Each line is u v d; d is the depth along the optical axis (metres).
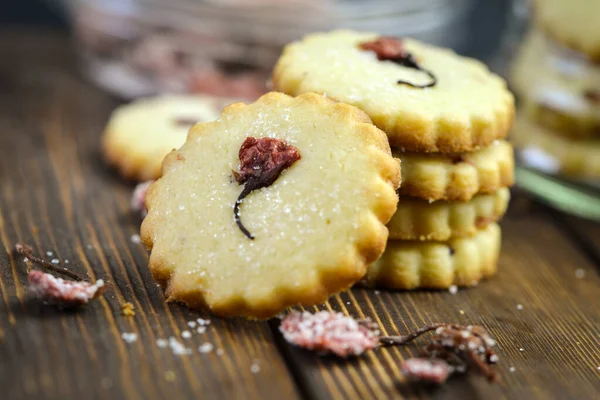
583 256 0.34
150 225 0.28
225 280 0.27
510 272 0.32
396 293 0.30
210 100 0.40
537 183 0.37
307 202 0.27
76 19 0.44
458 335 0.27
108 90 0.43
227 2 0.40
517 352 0.28
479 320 0.29
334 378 0.26
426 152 0.29
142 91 0.42
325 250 0.27
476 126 0.29
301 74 0.30
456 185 0.29
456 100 0.30
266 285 0.27
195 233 0.28
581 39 0.35
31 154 0.37
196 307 0.28
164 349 0.26
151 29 0.41
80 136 0.39
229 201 0.28
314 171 0.28
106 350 0.26
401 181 0.29
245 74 0.41
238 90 0.40
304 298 0.27
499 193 0.31
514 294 0.31
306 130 0.28
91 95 0.43
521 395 0.26
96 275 0.29
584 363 0.28
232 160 0.28
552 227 0.36
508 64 0.40
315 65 0.30
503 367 0.27
